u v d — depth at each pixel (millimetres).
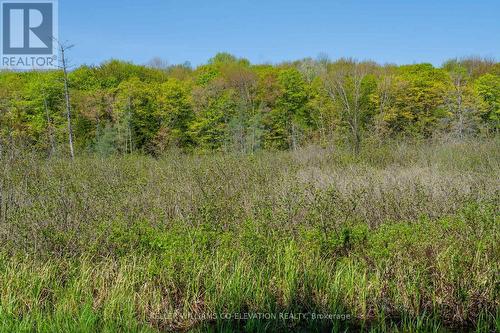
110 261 6285
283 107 33375
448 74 35688
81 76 37469
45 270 6020
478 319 5340
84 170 11625
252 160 13055
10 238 6766
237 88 35406
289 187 8586
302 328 5457
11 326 4977
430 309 5617
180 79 47656
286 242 6820
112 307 5355
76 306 5359
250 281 5867
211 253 6383
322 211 7434
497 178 9570
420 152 15906
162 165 13438
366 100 28594
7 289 5570
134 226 7086
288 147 32188
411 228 6676
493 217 6711
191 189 9391
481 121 28422
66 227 7211
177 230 6922
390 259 6121
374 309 5633
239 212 7938
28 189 8023
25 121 27875
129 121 29188
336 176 10758
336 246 6758
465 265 5934
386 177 10258
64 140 26797
